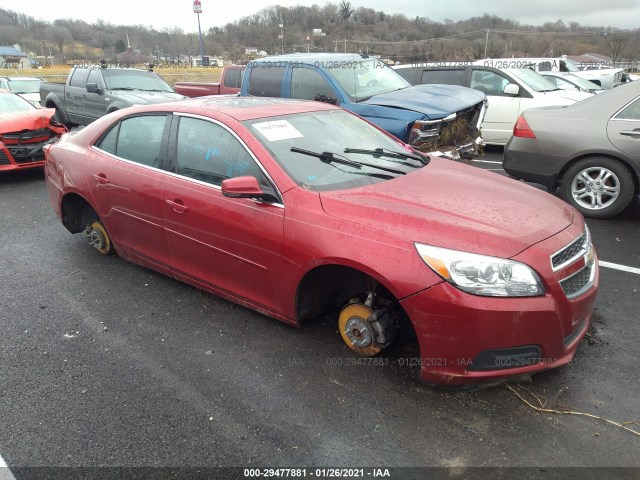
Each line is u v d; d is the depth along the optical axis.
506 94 9.45
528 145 5.84
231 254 3.29
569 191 5.74
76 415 2.67
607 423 2.51
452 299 2.43
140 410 2.70
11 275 4.44
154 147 3.78
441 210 2.77
